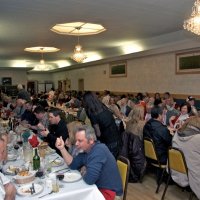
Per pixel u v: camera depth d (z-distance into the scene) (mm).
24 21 5270
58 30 6477
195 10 3801
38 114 4344
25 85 14125
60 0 3975
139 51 8234
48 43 8094
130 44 8344
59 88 18125
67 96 12164
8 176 2223
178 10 4551
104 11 4609
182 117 4957
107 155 2092
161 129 3486
